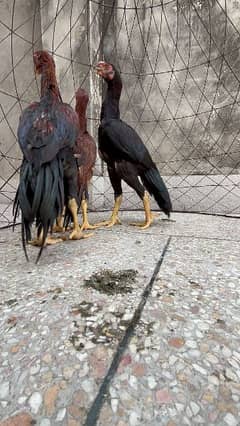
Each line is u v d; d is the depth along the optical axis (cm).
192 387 31
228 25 134
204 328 39
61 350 35
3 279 54
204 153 145
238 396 30
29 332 38
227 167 142
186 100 145
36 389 30
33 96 152
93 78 143
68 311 42
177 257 63
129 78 149
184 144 147
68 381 31
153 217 112
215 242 76
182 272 55
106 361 33
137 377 31
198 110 144
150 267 57
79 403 29
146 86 149
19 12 150
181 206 142
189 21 139
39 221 60
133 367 32
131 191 144
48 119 62
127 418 28
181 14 140
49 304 44
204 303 45
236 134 139
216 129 142
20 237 86
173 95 146
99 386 30
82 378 31
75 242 77
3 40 150
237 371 33
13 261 63
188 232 89
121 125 91
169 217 111
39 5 148
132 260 61
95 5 143
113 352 34
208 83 141
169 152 149
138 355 34
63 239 79
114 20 147
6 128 153
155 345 35
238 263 60
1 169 153
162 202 100
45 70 69
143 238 80
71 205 74
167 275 53
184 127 147
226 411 29
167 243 75
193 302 45
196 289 48
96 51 146
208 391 31
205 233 87
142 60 148
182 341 36
